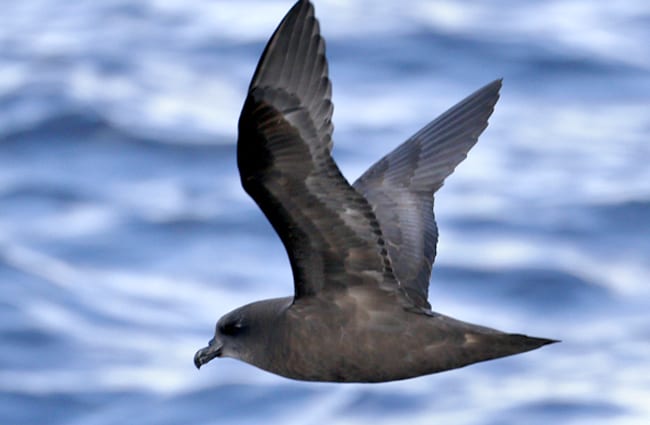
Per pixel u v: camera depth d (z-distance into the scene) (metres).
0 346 18.84
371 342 8.34
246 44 32.41
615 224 22.80
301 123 7.41
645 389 17.42
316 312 8.36
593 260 21.41
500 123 28.02
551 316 19.58
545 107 28.72
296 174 7.60
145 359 18.62
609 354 18.42
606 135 27.30
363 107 27.98
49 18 34.62
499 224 22.83
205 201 24.23
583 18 33.25
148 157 26.19
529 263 21.05
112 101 28.58
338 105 28.06
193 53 32.00
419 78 29.62
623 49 31.20
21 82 29.72
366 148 25.69
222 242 22.56
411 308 8.34
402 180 9.79
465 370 17.89
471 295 20.19
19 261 21.67
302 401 17.30
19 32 33.75
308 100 7.34
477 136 9.80
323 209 7.82
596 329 19.23
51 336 19.16
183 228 23.09
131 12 34.78
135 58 31.61
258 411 17.17
